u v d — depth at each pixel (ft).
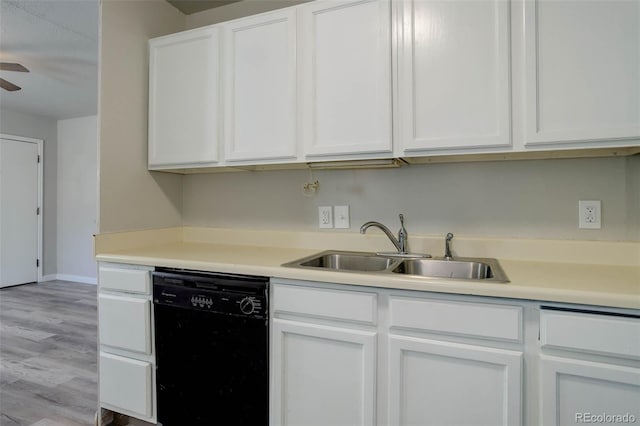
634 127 3.80
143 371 5.11
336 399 4.14
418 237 5.57
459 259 5.13
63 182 15.46
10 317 10.59
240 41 5.55
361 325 4.03
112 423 5.63
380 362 3.95
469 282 3.61
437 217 5.57
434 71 4.50
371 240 5.87
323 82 5.03
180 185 7.28
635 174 4.62
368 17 4.79
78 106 13.41
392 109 4.69
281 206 6.57
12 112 14.02
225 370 4.64
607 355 3.22
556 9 4.05
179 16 7.09
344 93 4.91
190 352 4.83
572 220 4.91
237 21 5.55
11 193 14.11
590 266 4.57
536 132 4.11
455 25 4.42
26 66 9.77
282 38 5.27
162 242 6.79
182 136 5.99
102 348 5.48
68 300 12.42
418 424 3.82
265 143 5.39
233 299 4.56
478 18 4.33
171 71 6.08
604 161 4.77
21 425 5.47
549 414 3.38
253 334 4.49
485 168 5.32
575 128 3.99
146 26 6.37
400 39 4.65
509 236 5.20
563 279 3.77
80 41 8.39
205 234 7.06
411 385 3.84
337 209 6.15
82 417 5.70
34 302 12.16
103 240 5.66
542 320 3.40
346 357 4.09
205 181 7.17
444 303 3.69
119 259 5.32
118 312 5.31
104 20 5.61
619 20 3.86
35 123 14.76
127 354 5.30
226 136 5.65
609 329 3.19
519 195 5.16
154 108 6.23
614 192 4.72
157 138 6.21
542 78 4.10
